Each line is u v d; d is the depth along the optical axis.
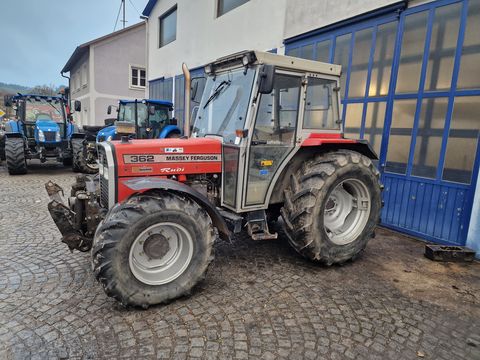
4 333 2.16
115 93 18.39
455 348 2.19
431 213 4.16
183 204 2.55
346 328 2.35
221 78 3.40
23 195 5.92
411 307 2.66
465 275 3.28
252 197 3.10
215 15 8.45
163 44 11.59
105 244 2.28
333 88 3.47
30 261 3.24
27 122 8.84
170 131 9.13
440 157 4.04
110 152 2.70
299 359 2.03
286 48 6.28
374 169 3.53
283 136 3.18
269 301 2.66
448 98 3.93
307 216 3.07
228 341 2.16
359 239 3.48
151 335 2.19
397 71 4.47
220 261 3.40
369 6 4.71
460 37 3.79
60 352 2.00
